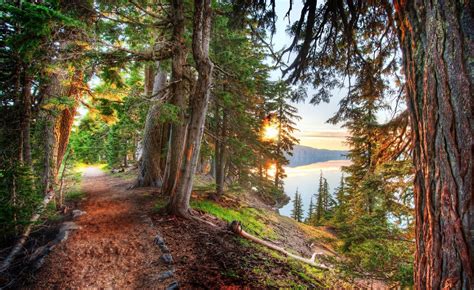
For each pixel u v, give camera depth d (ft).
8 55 18.70
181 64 30.35
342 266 12.37
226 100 30.07
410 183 12.25
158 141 40.32
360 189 14.80
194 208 29.66
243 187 41.75
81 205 29.32
